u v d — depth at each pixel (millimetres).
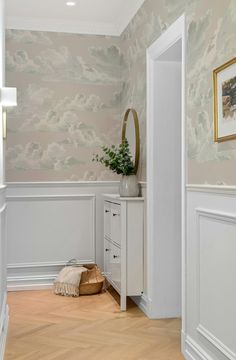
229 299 2500
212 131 2732
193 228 3037
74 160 5375
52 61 5348
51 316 4082
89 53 5434
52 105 5340
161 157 4035
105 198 5086
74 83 5391
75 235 5355
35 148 5293
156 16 3895
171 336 3553
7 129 5227
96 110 5441
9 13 5062
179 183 4066
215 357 2689
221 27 2598
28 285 5191
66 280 4848
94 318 4020
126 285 4227
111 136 5441
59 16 5160
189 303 3121
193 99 3037
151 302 4012
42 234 5277
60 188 5328
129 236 4223
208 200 2787
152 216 4020
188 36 3117
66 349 3271
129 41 4949
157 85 4023
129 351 3238
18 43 5266
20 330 3703
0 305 3004
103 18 5254
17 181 5242
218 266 2639
